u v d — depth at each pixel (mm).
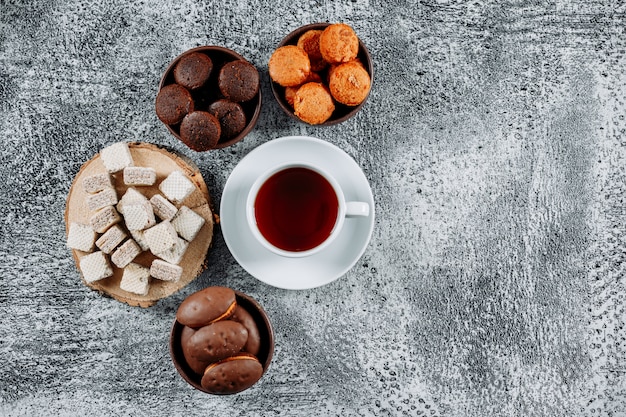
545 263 884
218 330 747
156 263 816
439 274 880
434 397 884
